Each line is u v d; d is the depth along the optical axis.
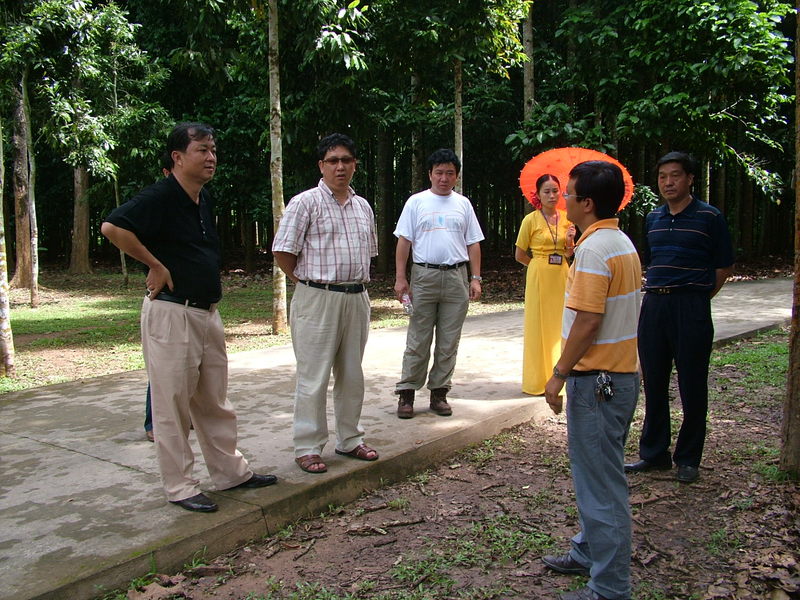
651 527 3.41
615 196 2.64
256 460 3.91
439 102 15.18
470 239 4.84
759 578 2.89
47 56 12.21
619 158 16.30
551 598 2.78
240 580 2.91
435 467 4.23
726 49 10.83
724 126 11.96
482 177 17.97
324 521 3.48
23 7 11.50
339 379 3.90
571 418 2.68
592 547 2.64
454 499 3.76
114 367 7.24
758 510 3.55
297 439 3.76
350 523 3.46
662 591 2.83
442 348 4.76
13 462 3.94
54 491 3.49
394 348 7.48
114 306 12.67
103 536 2.97
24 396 5.56
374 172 20.39
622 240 2.65
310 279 3.67
